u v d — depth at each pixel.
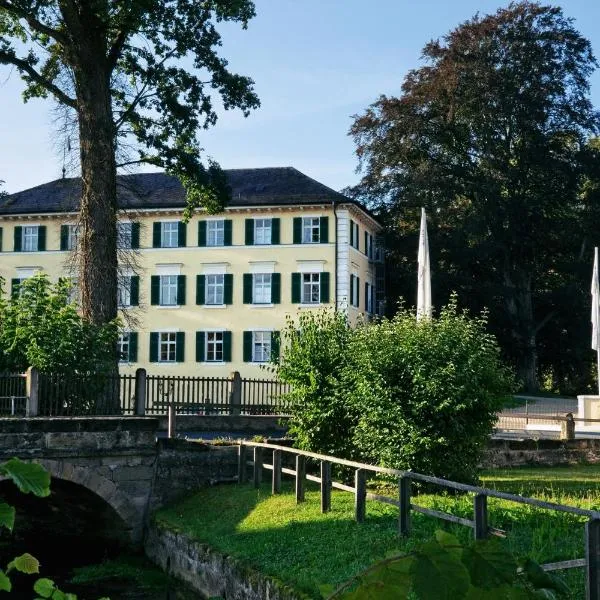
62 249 55.19
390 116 58.12
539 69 55.66
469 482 17.22
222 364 54.22
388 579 1.99
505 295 54.88
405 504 13.08
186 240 55.09
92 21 26.55
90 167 26.72
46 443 19.95
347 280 53.00
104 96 27.08
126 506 20.72
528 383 56.72
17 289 23.50
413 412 16.81
